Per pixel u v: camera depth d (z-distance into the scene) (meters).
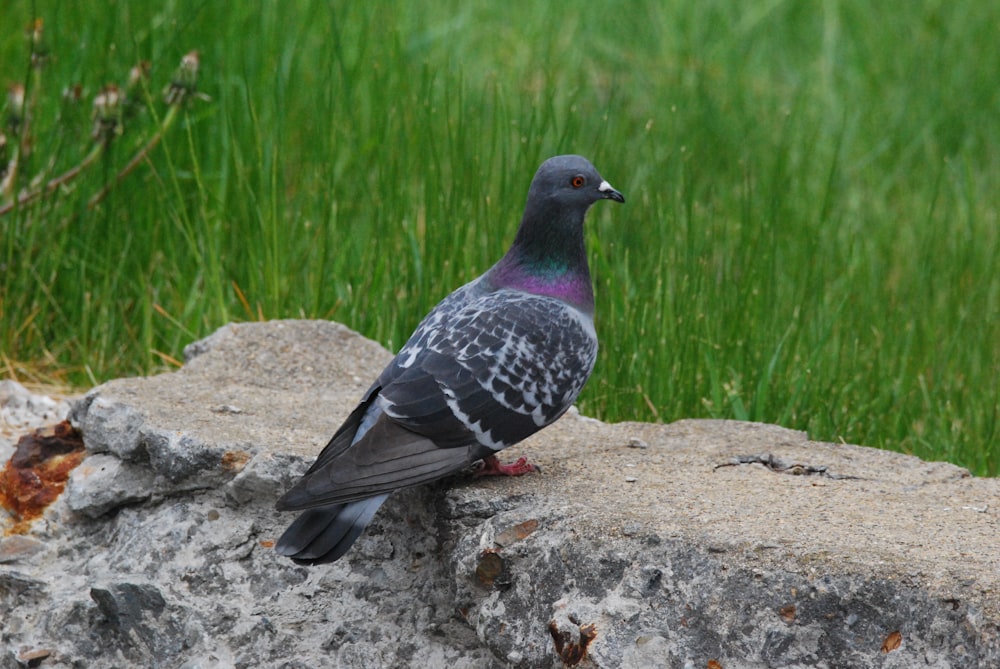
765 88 17.19
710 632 5.79
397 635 6.82
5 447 8.31
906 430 10.58
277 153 11.35
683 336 10.56
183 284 11.49
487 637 6.33
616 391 10.41
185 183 12.47
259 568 7.05
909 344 11.18
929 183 15.26
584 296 7.20
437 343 6.61
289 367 9.00
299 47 13.67
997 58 17.69
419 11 16.92
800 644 5.66
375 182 12.77
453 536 6.81
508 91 15.27
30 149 11.29
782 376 10.42
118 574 7.10
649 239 11.82
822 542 5.90
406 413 6.30
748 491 6.87
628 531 6.13
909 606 5.50
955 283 11.85
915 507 6.70
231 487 7.08
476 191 11.57
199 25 13.19
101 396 7.93
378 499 6.17
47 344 11.26
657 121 15.24
